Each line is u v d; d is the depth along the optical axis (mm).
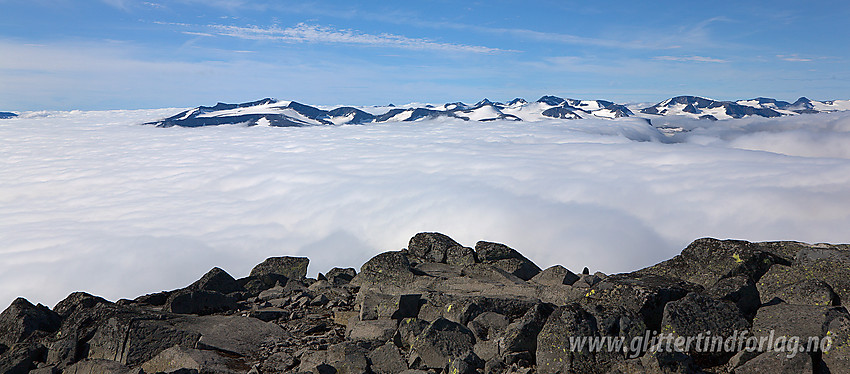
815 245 10523
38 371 8875
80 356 9336
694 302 7605
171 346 9008
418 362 7867
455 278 12242
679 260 10711
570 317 7324
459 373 7227
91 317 9688
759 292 9023
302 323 10508
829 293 7953
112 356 8969
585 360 6984
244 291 13430
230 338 9297
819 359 6617
